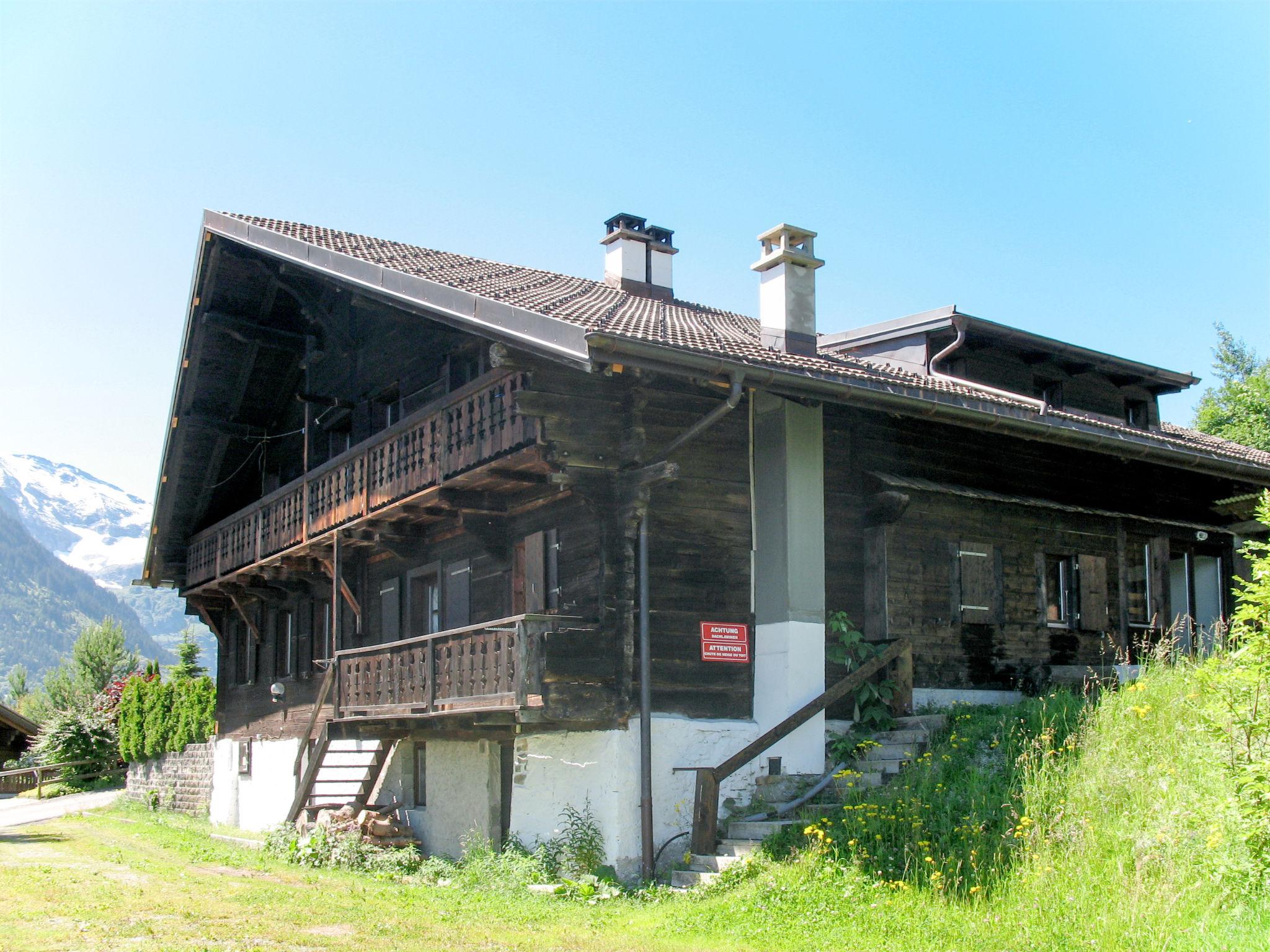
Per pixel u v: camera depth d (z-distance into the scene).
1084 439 15.18
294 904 11.55
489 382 13.51
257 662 23.28
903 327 17.52
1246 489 19.14
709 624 13.65
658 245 19.39
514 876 12.75
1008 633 15.54
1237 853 8.78
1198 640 17.23
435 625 17.33
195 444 23.12
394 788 17.52
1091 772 10.89
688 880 11.94
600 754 12.93
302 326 21.58
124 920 10.49
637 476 13.01
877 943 8.96
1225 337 39.75
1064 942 8.34
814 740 13.65
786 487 13.84
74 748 36.75
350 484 16.80
